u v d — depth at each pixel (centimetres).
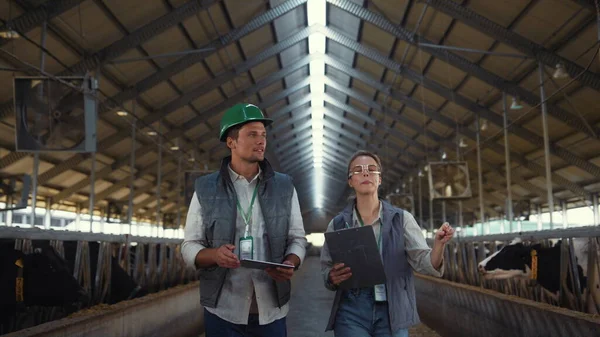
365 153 270
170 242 892
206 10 1137
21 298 399
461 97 1485
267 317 210
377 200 268
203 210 217
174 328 662
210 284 213
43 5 853
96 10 951
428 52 1255
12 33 764
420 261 249
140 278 741
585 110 1236
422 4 1115
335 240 236
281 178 226
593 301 446
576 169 1642
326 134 2719
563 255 502
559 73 963
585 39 982
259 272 213
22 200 989
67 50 1018
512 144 1672
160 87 1401
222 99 1709
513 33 1055
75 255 519
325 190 4591
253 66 1496
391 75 1611
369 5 1252
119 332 478
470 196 1566
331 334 712
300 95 2105
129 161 1759
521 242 566
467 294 637
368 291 250
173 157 1933
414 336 753
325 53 1709
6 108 1041
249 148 214
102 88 1242
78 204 2047
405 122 1906
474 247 811
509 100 1374
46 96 764
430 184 1587
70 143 1359
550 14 962
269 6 1271
